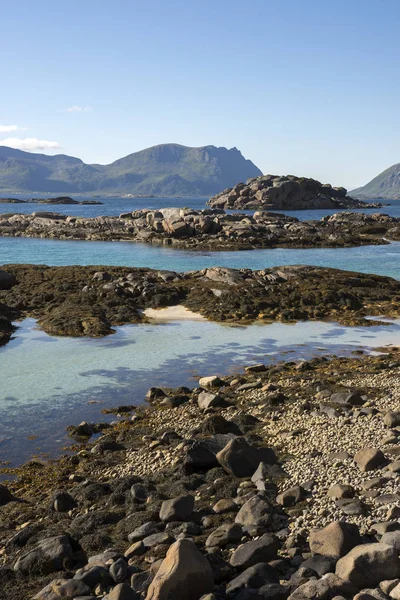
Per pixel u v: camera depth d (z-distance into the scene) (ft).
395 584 23.58
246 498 35.37
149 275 136.77
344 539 27.71
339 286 123.44
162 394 62.18
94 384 66.59
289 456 42.70
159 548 29.73
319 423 49.80
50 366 73.67
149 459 45.75
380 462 38.11
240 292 118.11
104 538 32.22
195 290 121.19
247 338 89.76
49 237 297.12
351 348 83.87
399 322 101.76
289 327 97.91
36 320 101.76
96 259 197.98
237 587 25.61
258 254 215.92
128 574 27.66
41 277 134.72
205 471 42.22
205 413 56.44
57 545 30.78
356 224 339.16
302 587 24.22
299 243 251.19
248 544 28.68
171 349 82.74
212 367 73.87
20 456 47.80
